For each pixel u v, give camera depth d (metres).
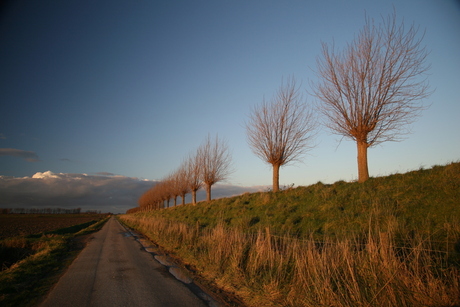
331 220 10.99
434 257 5.48
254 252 7.41
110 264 9.24
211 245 9.32
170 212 37.38
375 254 5.26
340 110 15.12
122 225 38.66
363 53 14.53
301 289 5.33
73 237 21.75
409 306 4.25
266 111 21.67
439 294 4.22
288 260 6.61
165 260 9.86
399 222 8.59
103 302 5.25
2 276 7.38
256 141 22.14
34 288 6.50
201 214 23.64
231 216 18.06
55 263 9.74
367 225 9.22
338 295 4.75
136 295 5.65
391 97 13.90
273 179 21.30
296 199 15.51
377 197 11.20
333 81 15.27
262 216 15.03
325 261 5.48
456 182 9.64
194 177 38.03
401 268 4.81
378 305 4.35
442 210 8.51
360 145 14.72
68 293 5.92
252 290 5.68
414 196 10.05
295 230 11.38
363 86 14.34
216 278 6.95
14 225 46.22
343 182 15.67
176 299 5.39
